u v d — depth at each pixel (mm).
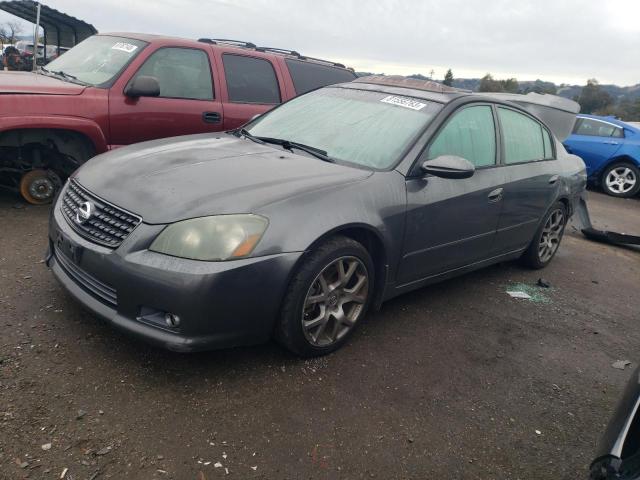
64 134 4918
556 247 5508
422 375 3121
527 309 4344
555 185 4949
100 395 2539
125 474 2129
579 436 2820
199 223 2576
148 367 2791
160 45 5418
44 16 8781
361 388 2895
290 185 2932
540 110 7617
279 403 2664
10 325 2982
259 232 2641
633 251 6828
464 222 3838
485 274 5027
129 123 5133
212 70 5754
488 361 3416
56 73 5547
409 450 2506
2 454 2127
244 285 2594
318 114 4020
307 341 2953
